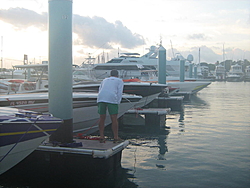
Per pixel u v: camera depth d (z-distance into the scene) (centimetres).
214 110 1532
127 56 2855
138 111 1040
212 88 4519
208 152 662
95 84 1198
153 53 2867
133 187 456
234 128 977
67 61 526
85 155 482
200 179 490
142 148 702
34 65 1112
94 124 785
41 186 460
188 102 2041
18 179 489
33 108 696
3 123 408
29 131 439
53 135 530
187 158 614
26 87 1005
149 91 1295
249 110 1528
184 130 947
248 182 477
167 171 530
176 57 3375
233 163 579
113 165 528
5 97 670
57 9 519
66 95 527
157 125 1029
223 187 455
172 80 2645
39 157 526
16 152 440
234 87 4931
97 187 457
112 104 532
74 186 460
